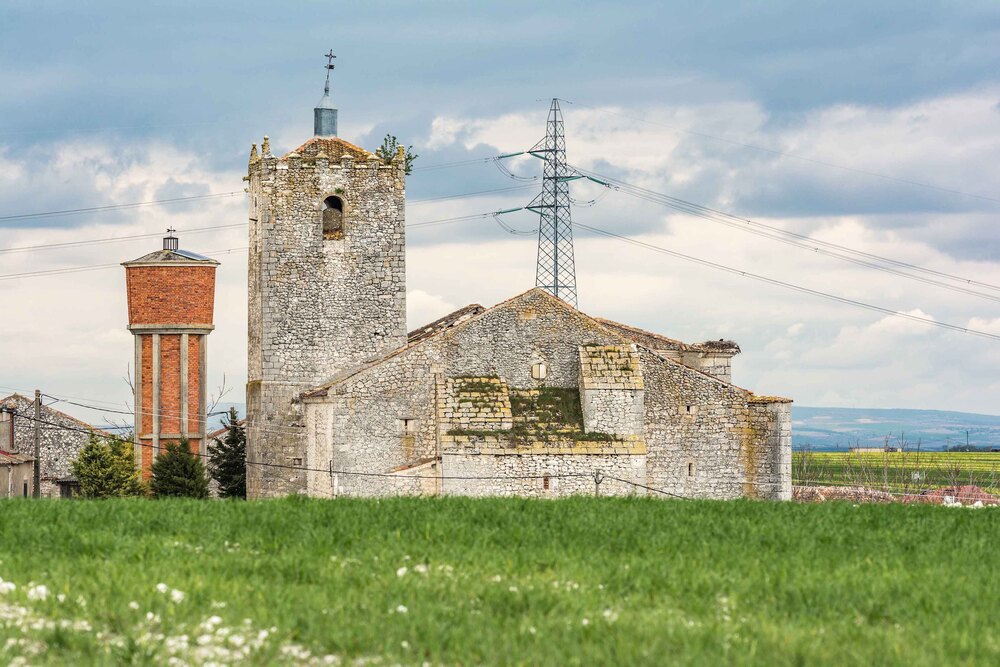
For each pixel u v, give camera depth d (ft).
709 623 105.50
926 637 103.86
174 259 383.86
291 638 100.37
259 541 140.46
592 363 277.64
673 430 281.74
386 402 275.80
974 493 359.25
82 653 95.30
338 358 309.42
